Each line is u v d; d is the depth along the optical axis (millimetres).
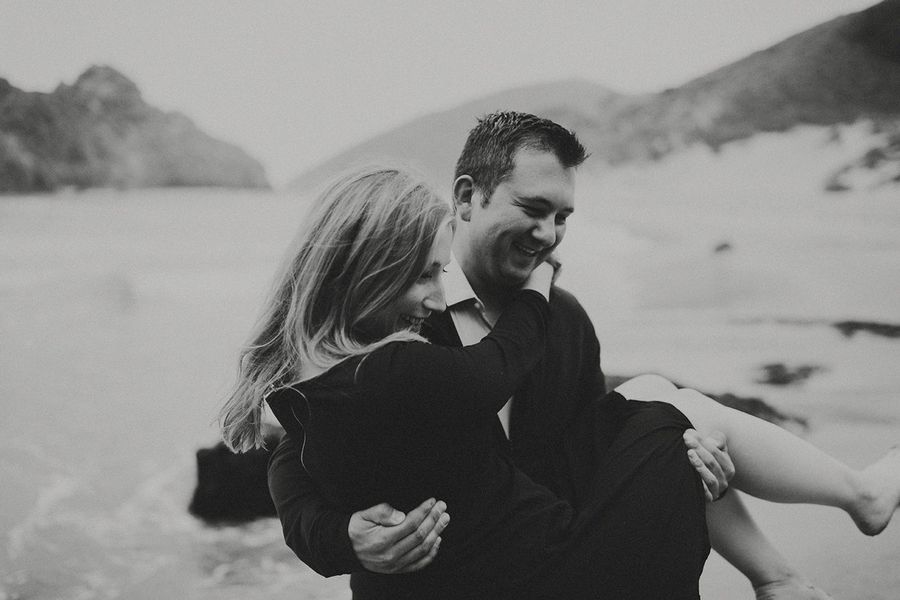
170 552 2322
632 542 1356
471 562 1317
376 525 1238
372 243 1261
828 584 2006
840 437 2604
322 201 1330
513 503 1353
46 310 3943
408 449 1230
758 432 1618
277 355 1347
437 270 1344
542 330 1398
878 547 2223
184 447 2828
